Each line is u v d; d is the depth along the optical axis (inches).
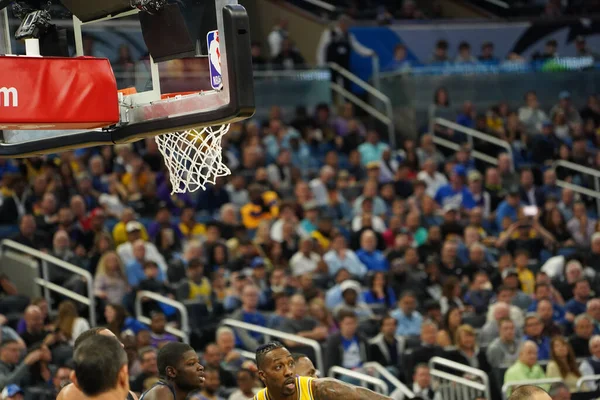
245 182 762.8
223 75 248.7
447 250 659.4
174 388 267.7
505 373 528.1
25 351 488.4
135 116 274.7
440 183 807.1
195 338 546.3
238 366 510.3
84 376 167.6
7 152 289.3
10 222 644.7
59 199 663.8
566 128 927.0
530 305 614.5
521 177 826.8
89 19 281.4
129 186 709.9
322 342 545.0
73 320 522.0
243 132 818.2
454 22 1050.1
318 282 623.5
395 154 870.4
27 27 273.7
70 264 585.0
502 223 756.6
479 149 888.9
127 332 491.8
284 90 906.7
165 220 642.8
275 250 641.0
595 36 1083.9
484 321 594.6
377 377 536.1
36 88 250.8
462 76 949.8
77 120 254.8
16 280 599.8
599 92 988.6
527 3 1138.7
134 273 591.8
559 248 734.5
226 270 616.7
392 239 697.6
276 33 970.1
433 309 587.2
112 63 300.2
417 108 928.9
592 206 853.8
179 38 261.9
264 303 592.4
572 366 534.0
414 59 1024.9
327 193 765.9
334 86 944.9
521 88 965.2
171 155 283.6
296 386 253.9
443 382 530.9
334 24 1027.9
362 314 586.2
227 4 247.0
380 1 1098.1
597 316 600.4
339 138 861.2
